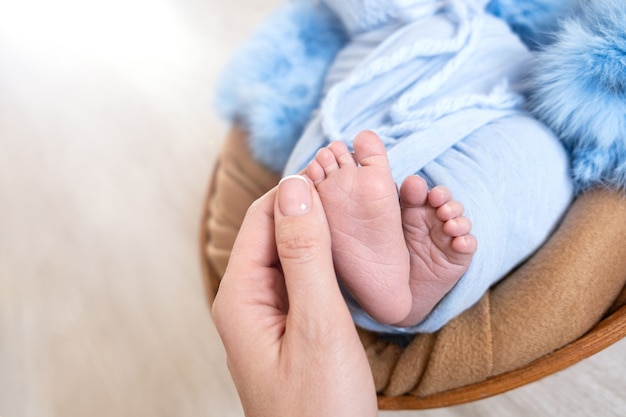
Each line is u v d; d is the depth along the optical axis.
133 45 0.83
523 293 0.34
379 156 0.28
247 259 0.29
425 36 0.36
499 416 0.41
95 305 0.61
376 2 0.38
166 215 0.65
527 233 0.33
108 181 0.70
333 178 0.28
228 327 0.28
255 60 0.46
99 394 0.55
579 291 0.33
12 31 0.95
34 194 0.73
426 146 0.32
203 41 0.76
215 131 0.69
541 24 0.38
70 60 0.87
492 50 0.36
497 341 0.33
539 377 0.33
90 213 0.68
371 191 0.28
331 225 0.29
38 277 0.65
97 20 0.90
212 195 0.52
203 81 0.73
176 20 0.81
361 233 0.29
